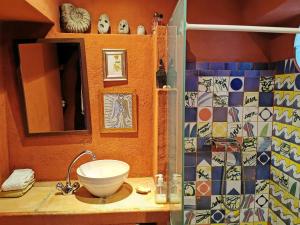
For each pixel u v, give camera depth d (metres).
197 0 1.94
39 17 1.59
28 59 1.76
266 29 1.30
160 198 1.60
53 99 1.82
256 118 1.96
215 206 2.01
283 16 1.64
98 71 1.84
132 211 1.54
